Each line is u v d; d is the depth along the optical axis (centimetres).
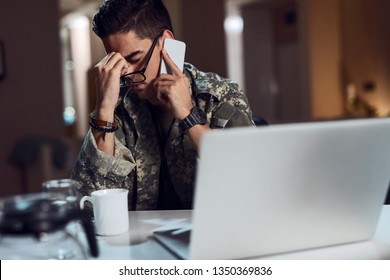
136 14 124
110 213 98
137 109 137
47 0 418
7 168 408
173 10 532
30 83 416
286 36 789
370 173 81
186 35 539
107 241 94
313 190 78
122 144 133
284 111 811
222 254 77
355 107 700
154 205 136
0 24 402
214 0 550
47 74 421
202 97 137
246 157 71
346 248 85
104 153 125
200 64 549
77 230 92
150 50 126
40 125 421
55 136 427
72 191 90
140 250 88
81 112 765
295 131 72
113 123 127
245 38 798
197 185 71
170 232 96
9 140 411
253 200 75
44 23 418
